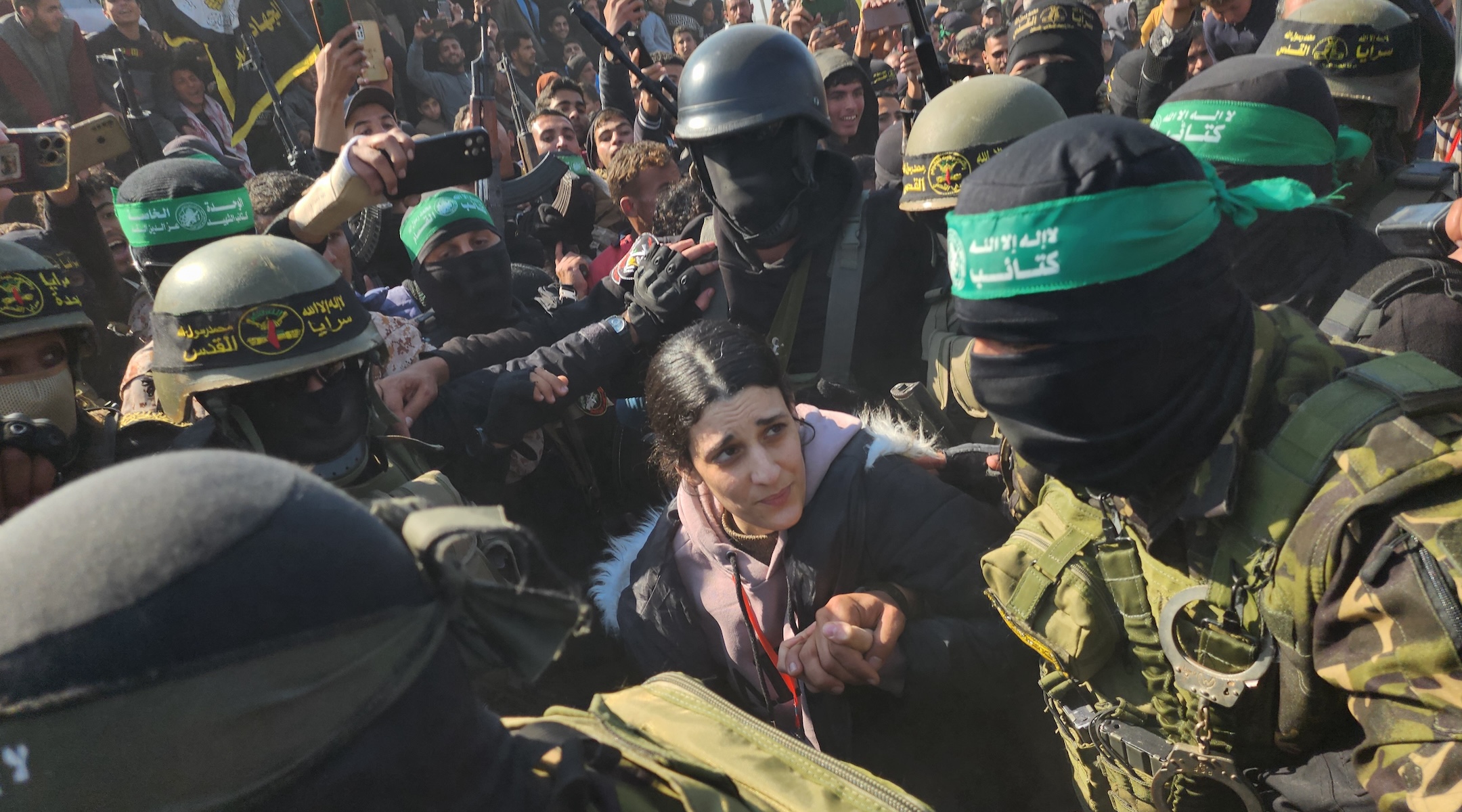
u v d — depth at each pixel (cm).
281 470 65
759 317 242
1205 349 100
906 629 160
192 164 215
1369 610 89
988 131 201
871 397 238
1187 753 118
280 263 157
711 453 156
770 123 220
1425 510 87
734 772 99
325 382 163
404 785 62
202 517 58
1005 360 106
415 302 281
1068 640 125
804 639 157
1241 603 105
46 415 153
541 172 392
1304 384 106
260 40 516
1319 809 114
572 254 364
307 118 576
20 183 197
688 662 182
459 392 222
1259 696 109
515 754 76
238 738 56
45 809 55
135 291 279
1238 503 104
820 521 166
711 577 176
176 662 54
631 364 250
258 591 57
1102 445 104
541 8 855
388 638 62
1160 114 159
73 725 54
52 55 529
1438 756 85
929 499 168
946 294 224
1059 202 96
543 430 251
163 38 579
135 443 175
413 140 183
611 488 267
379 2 706
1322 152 149
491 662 72
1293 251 155
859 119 372
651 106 427
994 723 178
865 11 430
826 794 96
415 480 178
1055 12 305
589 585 234
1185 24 288
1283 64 148
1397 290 138
